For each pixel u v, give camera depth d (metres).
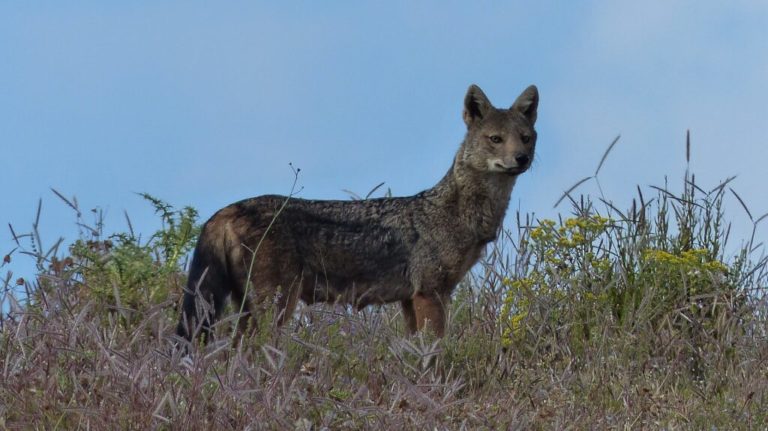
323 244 20.34
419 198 21.38
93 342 13.64
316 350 14.66
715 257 22.70
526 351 19.28
